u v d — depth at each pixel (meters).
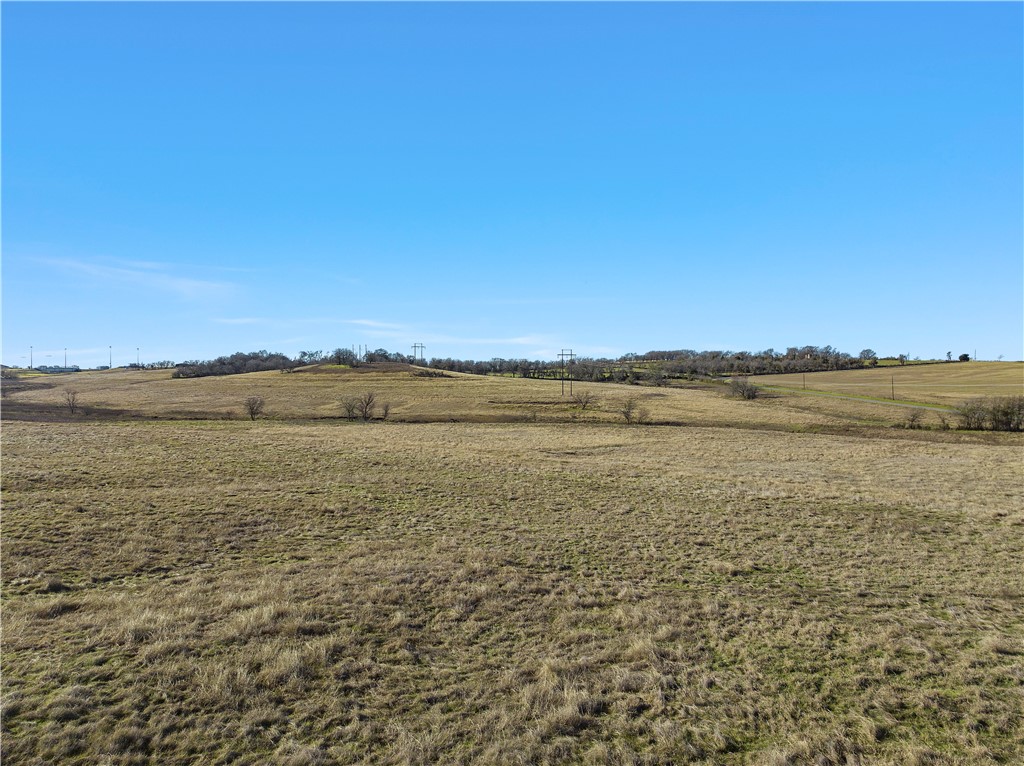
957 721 8.65
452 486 26.39
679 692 9.25
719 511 23.02
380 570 14.59
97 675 8.86
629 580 14.85
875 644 11.15
